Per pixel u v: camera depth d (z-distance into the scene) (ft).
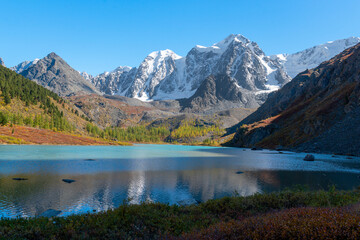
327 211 29.40
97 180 112.37
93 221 36.91
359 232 20.42
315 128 416.67
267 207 48.14
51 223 36.42
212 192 93.04
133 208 42.88
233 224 29.66
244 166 186.39
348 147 310.04
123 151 358.64
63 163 173.99
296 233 22.68
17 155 218.18
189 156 295.28
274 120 627.05
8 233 31.07
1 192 83.35
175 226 37.22
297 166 187.42
